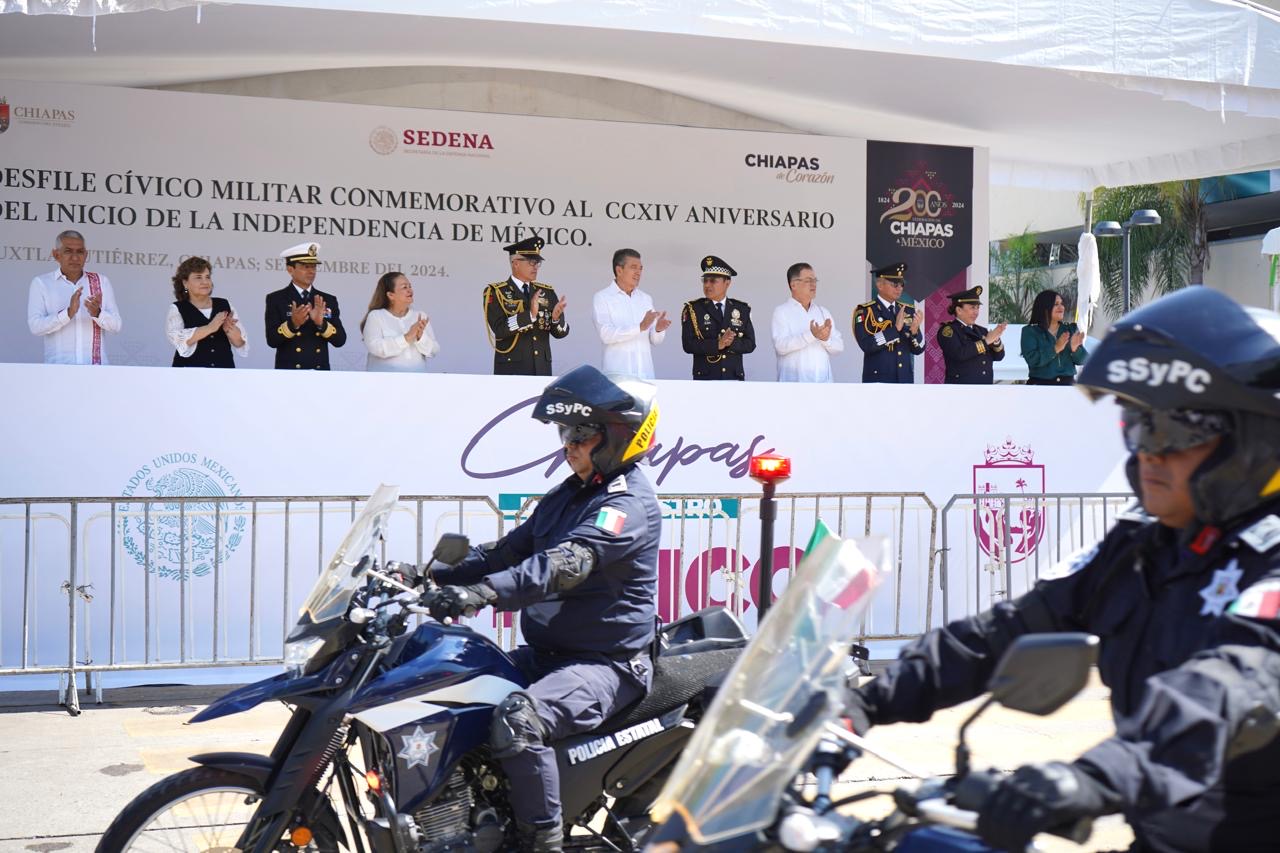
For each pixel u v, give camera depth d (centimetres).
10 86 995
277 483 709
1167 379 189
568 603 374
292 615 705
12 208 1000
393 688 349
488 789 365
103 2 612
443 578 400
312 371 714
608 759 370
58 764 561
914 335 1155
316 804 354
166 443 693
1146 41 759
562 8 654
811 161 1177
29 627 667
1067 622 222
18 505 667
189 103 1037
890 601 799
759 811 187
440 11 640
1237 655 174
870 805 498
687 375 1162
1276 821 183
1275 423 186
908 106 1048
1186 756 166
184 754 578
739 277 1170
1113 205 2683
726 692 201
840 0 694
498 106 1113
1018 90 967
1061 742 602
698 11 673
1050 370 1172
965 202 1212
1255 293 2519
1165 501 195
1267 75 780
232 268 1053
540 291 1062
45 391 675
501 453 746
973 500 802
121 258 1028
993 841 166
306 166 1066
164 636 687
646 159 1141
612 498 373
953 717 645
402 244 1091
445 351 1108
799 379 1105
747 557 770
